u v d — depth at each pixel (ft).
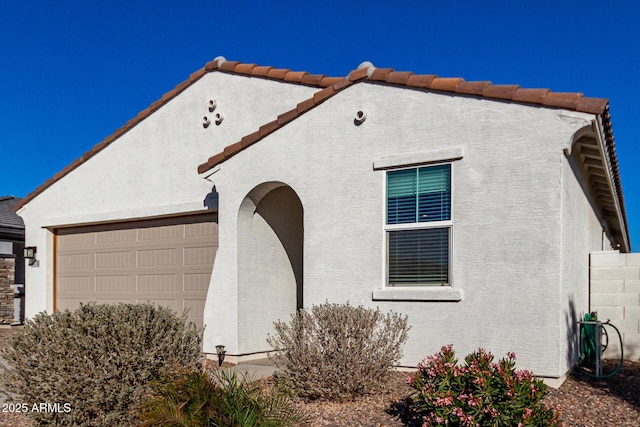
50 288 47.52
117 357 19.53
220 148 37.86
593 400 22.70
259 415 17.31
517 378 17.85
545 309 23.97
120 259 43.21
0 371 23.90
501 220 25.14
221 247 33.78
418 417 20.84
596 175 33.47
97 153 44.45
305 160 31.09
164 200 40.16
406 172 28.04
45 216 47.70
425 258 27.22
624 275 31.81
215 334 33.47
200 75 38.99
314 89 34.04
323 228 30.14
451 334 26.05
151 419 16.78
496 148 25.46
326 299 29.22
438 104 27.14
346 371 23.24
